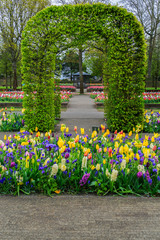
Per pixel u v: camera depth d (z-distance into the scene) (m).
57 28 8.09
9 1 26.03
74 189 3.67
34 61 8.42
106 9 8.05
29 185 3.65
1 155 4.14
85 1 26.41
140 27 8.13
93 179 3.71
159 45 36.44
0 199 3.41
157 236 2.57
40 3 26.64
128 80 8.30
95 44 9.44
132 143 4.70
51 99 8.62
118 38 8.07
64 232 2.62
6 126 8.32
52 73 8.69
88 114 13.16
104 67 9.16
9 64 35.84
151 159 3.70
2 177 3.60
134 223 2.81
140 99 8.54
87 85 44.94
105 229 2.68
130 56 8.33
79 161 3.95
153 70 37.00
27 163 3.60
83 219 2.89
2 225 2.76
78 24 8.05
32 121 8.47
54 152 4.28
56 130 8.72
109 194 3.59
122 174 3.68
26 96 8.51
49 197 3.49
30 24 8.15
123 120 8.52
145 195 3.57
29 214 3.00
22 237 2.54
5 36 27.73
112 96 8.52
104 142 4.80
